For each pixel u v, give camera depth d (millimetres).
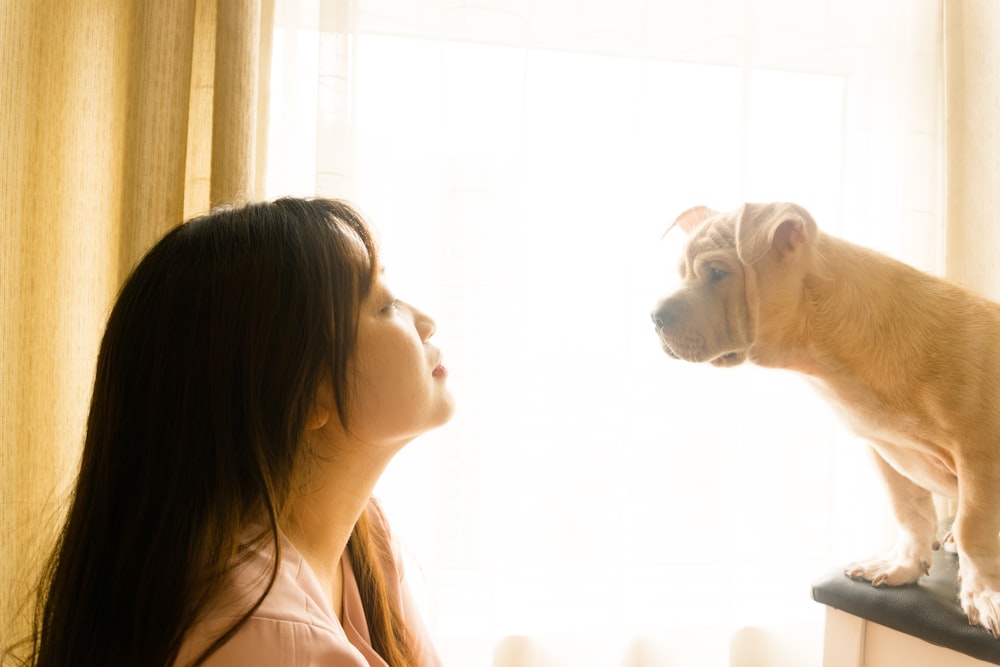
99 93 1288
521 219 1464
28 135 1204
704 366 1518
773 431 1550
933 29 1414
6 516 1188
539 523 1538
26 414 1244
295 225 668
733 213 1130
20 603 1176
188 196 1331
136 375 638
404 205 1476
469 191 1437
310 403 651
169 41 1198
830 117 1503
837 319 1022
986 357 942
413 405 712
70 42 1256
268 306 632
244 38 1219
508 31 1442
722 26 1488
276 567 598
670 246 1503
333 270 664
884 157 1479
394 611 878
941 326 976
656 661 1561
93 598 619
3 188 1143
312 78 1443
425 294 1483
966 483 937
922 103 1413
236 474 619
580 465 1526
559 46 1490
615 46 1488
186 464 618
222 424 621
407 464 1498
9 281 1170
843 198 1492
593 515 1528
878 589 1001
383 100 1461
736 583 1568
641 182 1484
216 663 558
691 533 1536
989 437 928
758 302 1055
